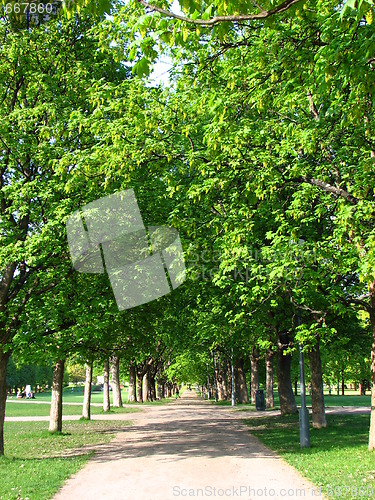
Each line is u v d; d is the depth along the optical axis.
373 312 12.35
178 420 25.64
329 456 11.40
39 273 13.94
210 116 12.61
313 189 10.02
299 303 12.92
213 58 8.66
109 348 17.27
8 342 13.49
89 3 4.65
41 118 14.62
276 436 16.36
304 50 7.89
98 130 11.70
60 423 19.42
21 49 13.47
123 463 11.57
